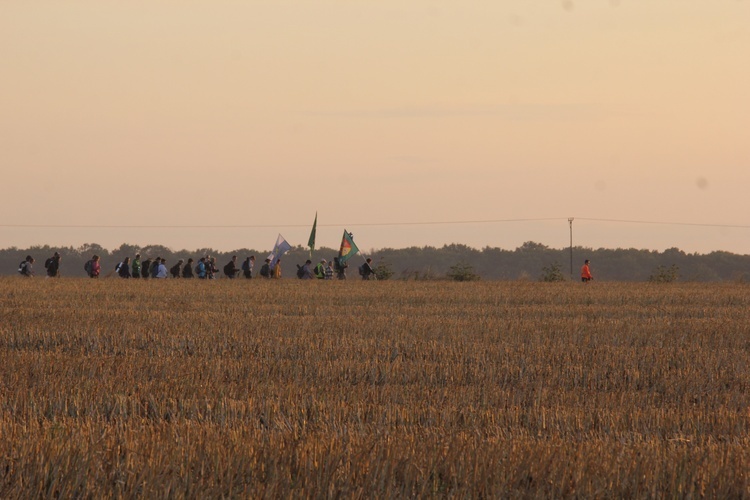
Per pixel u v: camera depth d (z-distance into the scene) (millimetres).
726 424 23500
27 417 23328
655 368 34375
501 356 37250
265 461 16766
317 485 15828
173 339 41719
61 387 26750
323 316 54438
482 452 17625
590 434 22281
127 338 42531
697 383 31516
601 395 28438
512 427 22797
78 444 17344
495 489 15891
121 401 24641
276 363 33906
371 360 36312
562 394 28078
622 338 44781
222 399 24750
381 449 17469
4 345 41312
